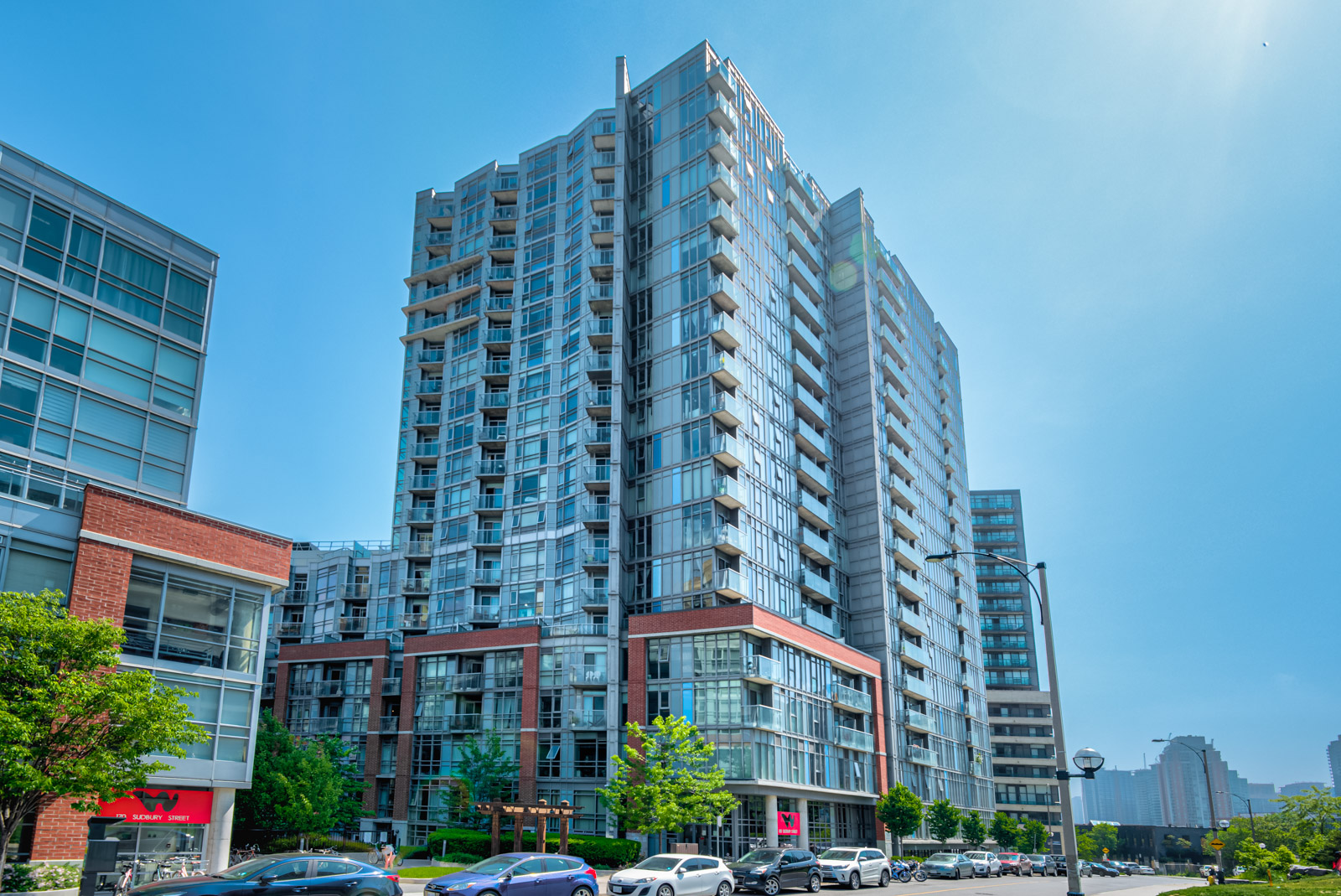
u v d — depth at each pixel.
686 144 67.62
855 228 82.94
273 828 46.28
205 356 35.34
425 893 21.69
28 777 19.45
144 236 34.09
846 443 77.75
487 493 69.50
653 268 66.69
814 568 69.94
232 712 30.06
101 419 31.50
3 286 29.73
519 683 57.84
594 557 60.53
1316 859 61.38
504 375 71.50
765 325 68.25
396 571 72.56
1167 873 111.12
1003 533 144.38
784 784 51.16
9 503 26.06
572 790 53.94
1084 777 21.19
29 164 31.06
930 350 99.94
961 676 89.31
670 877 27.81
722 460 58.72
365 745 63.91
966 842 79.06
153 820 27.56
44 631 21.16
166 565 29.12
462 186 81.81
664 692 52.19
